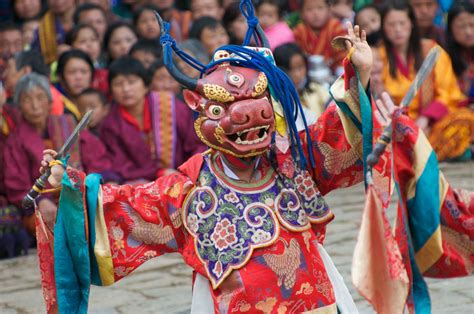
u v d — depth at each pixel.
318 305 7.49
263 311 7.37
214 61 7.64
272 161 7.71
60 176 7.70
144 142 15.91
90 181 7.76
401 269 6.91
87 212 7.75
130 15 22.33
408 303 7.26
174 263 13.42
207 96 7.45
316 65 18.72
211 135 7.48
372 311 10.55
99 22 20.22
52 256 8.09
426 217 7.20
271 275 7.39
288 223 7.54
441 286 11.34
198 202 7.59
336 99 7.47
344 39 7.39
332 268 7.80
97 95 16.55
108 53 19.19
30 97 14.61
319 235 7.82
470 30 19.61
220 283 7.42
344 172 7.76
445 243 7.39
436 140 18.88
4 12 20.23
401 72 18.67
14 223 14.17
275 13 20.67
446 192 7.30
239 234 7.45
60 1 20.16
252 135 7.43
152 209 7.73
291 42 18.25
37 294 12.07
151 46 18.33
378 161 7.02
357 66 7.30
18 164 14.41
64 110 16.05
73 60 16.92
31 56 16.47
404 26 18.47
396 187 7.12
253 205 7.53
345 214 15.36
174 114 16.05
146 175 15.83
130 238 7.79
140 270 13.12
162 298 11.58
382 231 6.91
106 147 15.85
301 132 7.82
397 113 7.22
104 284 7.86
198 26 18.83
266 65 7.61
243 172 7.63
